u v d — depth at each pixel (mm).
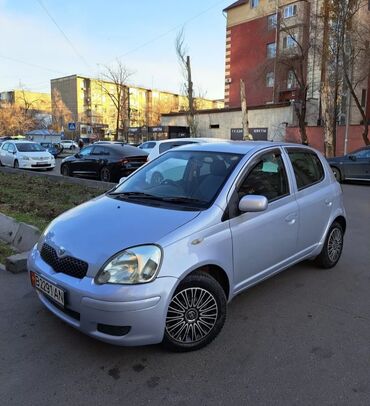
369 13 27094
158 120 94688
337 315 4004
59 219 3770
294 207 4383
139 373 3008
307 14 31891
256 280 3959
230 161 4016
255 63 37844
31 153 20141
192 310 3252
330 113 22375
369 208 10188
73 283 3037
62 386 2855
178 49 31203
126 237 3131
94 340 3457
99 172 14867
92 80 94688
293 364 3141
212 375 2988
